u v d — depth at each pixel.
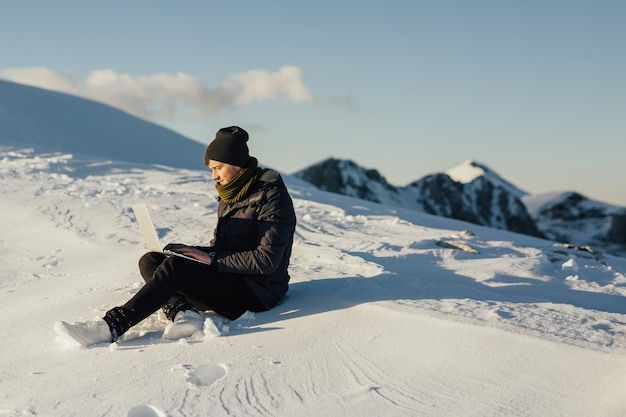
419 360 2.77
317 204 9.22
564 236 86.12
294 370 2.75
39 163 12.26
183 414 2.40
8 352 3.15
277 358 2.87
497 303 3.45
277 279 3.57
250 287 3.46
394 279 4.27
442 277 4.75
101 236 6.54
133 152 25.02
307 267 4.89
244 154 3.46
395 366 2.74
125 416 2.40
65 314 3.73
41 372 2.83
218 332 3.19
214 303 3.40
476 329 2.92
